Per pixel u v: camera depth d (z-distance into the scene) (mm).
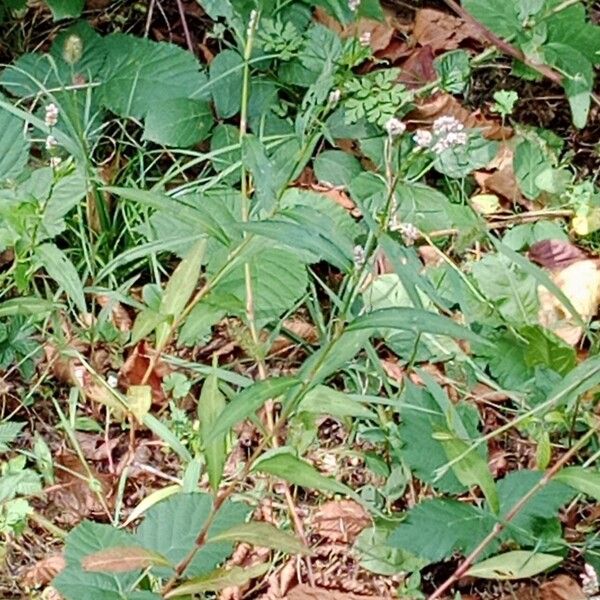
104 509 1008
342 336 867
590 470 913
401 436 978
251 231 846
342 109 1186
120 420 1057
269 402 1022
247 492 1012
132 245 1137
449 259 1121
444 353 1073
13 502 970
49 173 1083
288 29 1188
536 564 916
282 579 986
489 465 1039
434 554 926
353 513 1011
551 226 1162
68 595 890
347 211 1129
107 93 1186
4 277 1069
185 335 995
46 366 1082
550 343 1040
